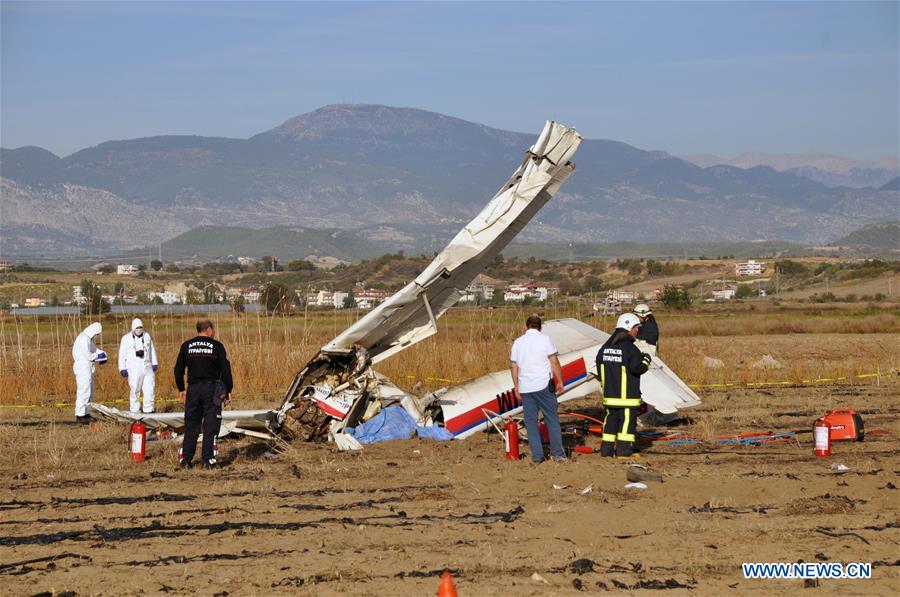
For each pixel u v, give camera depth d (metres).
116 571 14.61
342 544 15.88
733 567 14.52
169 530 16.91
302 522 17.31
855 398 34.81
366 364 27.28
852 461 22.23
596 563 14.68
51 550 15.77
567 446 25.38
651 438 25.67
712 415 30.58
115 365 45.66
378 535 16.36
